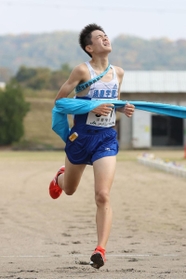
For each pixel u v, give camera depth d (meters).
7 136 92.69
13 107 93.12
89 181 37.28
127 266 13.48
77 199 28.19
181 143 88.44
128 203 26.72
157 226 20.52
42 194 30.27
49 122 108.06
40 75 181.50
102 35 13.02
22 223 21.17
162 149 85.94
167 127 88.62
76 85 12.97
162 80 86.94
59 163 56.12
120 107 13.11
